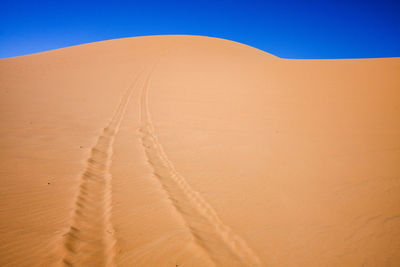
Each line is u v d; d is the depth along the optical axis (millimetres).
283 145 5625
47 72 16719
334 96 10125
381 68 13234
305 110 8750
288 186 3654
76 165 4203
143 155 5059
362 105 8805
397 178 3762
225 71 17094
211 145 5754
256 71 16641
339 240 2400
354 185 3596
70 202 2994
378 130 6406
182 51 27141
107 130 6789
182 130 7016
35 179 3547
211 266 2072
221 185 3740
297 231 2564
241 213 2945
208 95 11469
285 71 15797
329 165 4402
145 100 10750
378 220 2707
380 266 2057
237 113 8750
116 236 2424
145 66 19266
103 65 19688
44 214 2693
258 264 2111
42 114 7980
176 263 2090
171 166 4520
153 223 2691
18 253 2070
